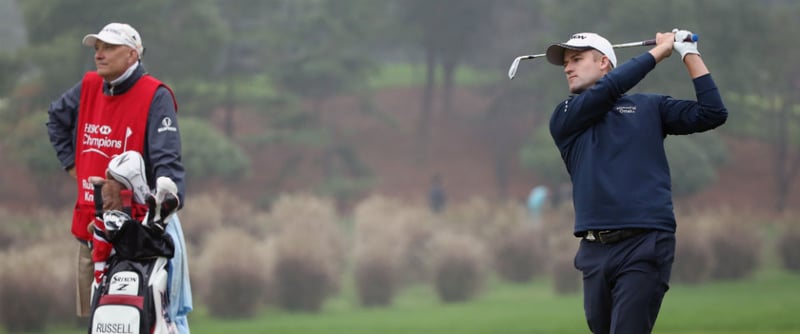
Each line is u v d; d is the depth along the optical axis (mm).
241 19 195250
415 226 78188
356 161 188625
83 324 57625
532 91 191750
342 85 189125
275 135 182000
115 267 19594
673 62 130875
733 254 78312
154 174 21062
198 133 144750
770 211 171375
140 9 151000
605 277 18844
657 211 18469
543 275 78938
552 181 176125
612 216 18531
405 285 74688
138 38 21297
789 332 43969
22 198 153625
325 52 187375
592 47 19500
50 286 56406
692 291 70125
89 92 21688
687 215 89312
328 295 64688
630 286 18406
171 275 20406
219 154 144750
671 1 154750
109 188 20125
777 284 74875
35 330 55938
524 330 48000
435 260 69125
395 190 192125
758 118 194375
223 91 188000
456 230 79812
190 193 149750
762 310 54031
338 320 56531
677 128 19094
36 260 58281
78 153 21812
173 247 19750
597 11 163875
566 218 90812
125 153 20250
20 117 144750
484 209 94188
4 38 194000
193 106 167500
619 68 18766
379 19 199500
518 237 78938
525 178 199875
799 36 176250
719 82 161500
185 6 161375
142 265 19547
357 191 178250
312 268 63969
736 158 198875
